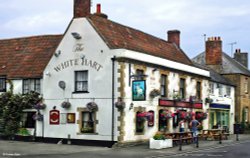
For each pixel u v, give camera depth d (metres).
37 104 27.95
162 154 21.95
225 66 45.75
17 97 28.77
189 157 20.64
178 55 35.19
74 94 27.06
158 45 33.34
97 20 27.91
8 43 32.97
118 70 25.70
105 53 26.22
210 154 22.08
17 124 28.83
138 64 27.17
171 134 26.80
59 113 27.53
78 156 20.48
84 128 26.55
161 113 29.47
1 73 30.23
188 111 33.03
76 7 27.53
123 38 28.75
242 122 43.44
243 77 45.72
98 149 24.14
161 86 30.00
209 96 37.25
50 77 28.08
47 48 30.89
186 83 33.16
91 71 26.62
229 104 42.19
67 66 27.50
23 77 29.11
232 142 30.17
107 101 25.91
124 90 25.80
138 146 26.05
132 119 26.52
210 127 37.41
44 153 21.62
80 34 27.16
